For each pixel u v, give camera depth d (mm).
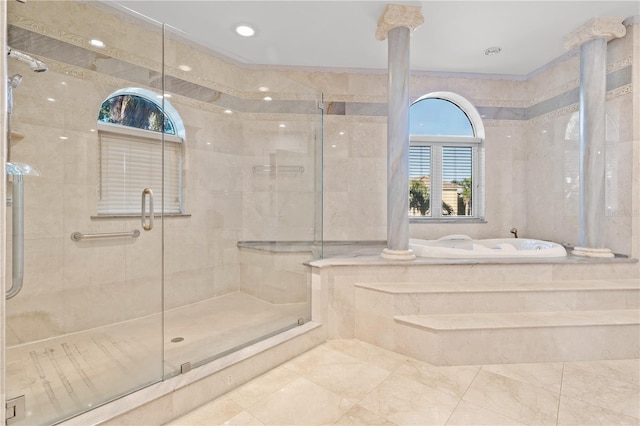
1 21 815
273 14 2262
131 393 1352
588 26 2348
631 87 2357
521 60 3014
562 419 1354
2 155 822
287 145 2646
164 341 1851
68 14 1937
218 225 2650
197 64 2574
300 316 2223
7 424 1194
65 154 1927
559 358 1855
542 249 2510
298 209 2588
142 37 2268
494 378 1681
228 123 2732
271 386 1616
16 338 1736
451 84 3293
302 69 3094
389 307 2016
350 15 2277
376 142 3189
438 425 1322
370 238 3193
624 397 1508
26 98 1766
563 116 2939
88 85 2025
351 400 1494
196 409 1438
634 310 2076
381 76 3182
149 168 2348
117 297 2125
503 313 2037
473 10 2223
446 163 3531
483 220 3404
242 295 2662
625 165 2408
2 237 830
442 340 1803
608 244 2527
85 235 2002
